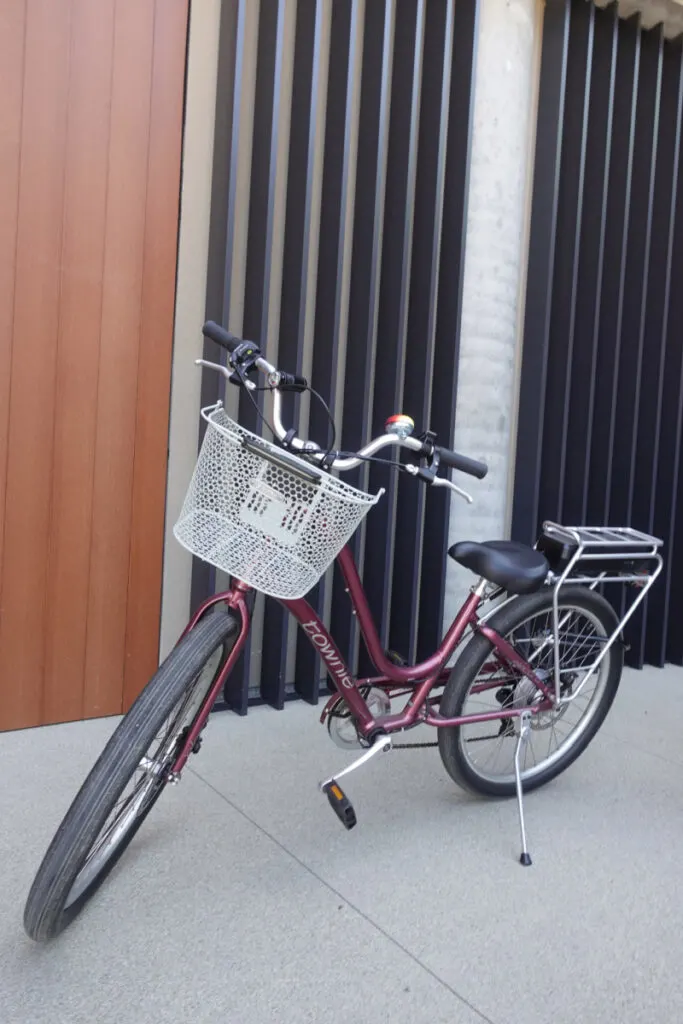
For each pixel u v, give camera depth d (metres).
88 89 2.69
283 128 3.12
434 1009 1.72
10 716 2.80
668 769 2.96
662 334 4.13
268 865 2.17
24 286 2.65
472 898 2.10
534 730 2.55
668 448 4.28
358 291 3.29
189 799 2.47
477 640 2.41
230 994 1.71
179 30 2.85
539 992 1.79
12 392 2.67
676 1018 1.75
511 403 3.89
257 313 3.00
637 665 4.24
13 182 2.60
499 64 3.51
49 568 2.80
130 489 2.92
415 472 2.04
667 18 3.94
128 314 2.85
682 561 4.36
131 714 1.73
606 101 3.83
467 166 3.40
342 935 1.92
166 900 1.99
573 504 4.05
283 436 1.88
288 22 3.08
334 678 2.17
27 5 2.56
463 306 3.55
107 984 1.70
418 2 3.19
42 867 1.65
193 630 1.86
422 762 2.86
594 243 3.90
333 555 1.85
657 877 2.26
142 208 2.84
